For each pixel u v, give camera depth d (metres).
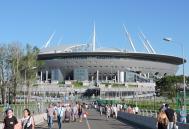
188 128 28.02
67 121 49.56
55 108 42.28
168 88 119.69
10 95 110.38
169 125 25.08
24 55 107.50
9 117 15.88
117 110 70.12
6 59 102.44
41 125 42.06
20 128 16.03
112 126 40.94
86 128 37.47
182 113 38.53
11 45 104.06
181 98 64.50
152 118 39.16
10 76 102.31
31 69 107.62
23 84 105.19
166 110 25.23
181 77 120.06
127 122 49.75
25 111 17.42
